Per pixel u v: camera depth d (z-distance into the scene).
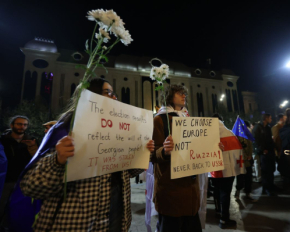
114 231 1.06
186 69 31.09
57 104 22.83
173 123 1.45
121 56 28.42
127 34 0.95
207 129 1.65
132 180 6.32
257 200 3.68
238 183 3.83
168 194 1.50
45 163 0.84
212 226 2.66
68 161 0.83
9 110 16.70
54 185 0.83
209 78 32.75
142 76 28.05
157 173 1.62
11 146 2.39
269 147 4.07
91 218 0.90
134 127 1.21
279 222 2.70
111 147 1.04
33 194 0.83
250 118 27.08
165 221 1.51
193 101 30.30
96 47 0.88
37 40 24.78
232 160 2.51
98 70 26.45
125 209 1.12
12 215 1.70
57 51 25.09
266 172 4.04
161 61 29.83
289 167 3.46
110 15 0.92
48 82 23.83
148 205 2.11
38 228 0.89
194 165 1.52
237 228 2.56
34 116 16.30
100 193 0.98
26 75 23.08
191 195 1.53
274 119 26.84
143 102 27.06
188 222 1.58
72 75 24.62
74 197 0.91
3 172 2.05
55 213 0.89
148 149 1.28
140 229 2.64
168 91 1.90
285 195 3.90
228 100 32.50
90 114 0.93
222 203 2.62
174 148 1.43
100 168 0.97
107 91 1.21
